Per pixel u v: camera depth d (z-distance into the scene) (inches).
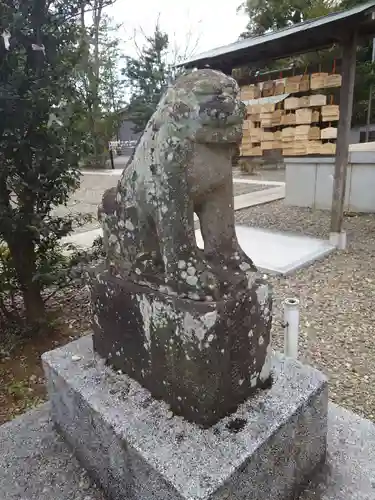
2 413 74.7
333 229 163.9
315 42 160.1
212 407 43.0
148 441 42.0
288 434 45.4
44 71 79.9
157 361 46.7
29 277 93.9
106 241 53.6
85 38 87.2
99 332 57.0
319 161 235.1
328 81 193.0
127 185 48.1
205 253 46.2
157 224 44.3
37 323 97.5
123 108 604.1
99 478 50.6
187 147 39.6
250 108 231.3
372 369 84.7
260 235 183.2
